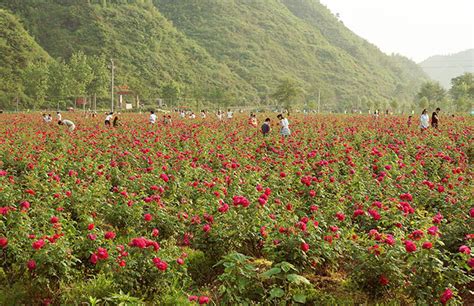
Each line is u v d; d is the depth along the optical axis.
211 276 6.63
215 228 6.75
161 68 126.75
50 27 127.19
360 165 11.61
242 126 25.59
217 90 101.81
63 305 5.39
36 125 28.86
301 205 8.60
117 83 107.38
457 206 8.02
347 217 7.56
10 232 6.14
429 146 15.80
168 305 5.57
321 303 5.76
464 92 108.50
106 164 11.69
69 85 80.12
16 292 5.66
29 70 78.31
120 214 7.75
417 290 5.36
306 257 5.81
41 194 8.70
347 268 6.19
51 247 5.58
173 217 7.59
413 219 7.47
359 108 142.25
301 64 179.88
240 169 10.91
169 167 11.30
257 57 167.00
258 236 6.89
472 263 5.11
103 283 5.60
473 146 15.84
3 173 8.78
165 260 5.83
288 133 20.17
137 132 20.00
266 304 5.62
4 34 101.62
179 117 48.84
